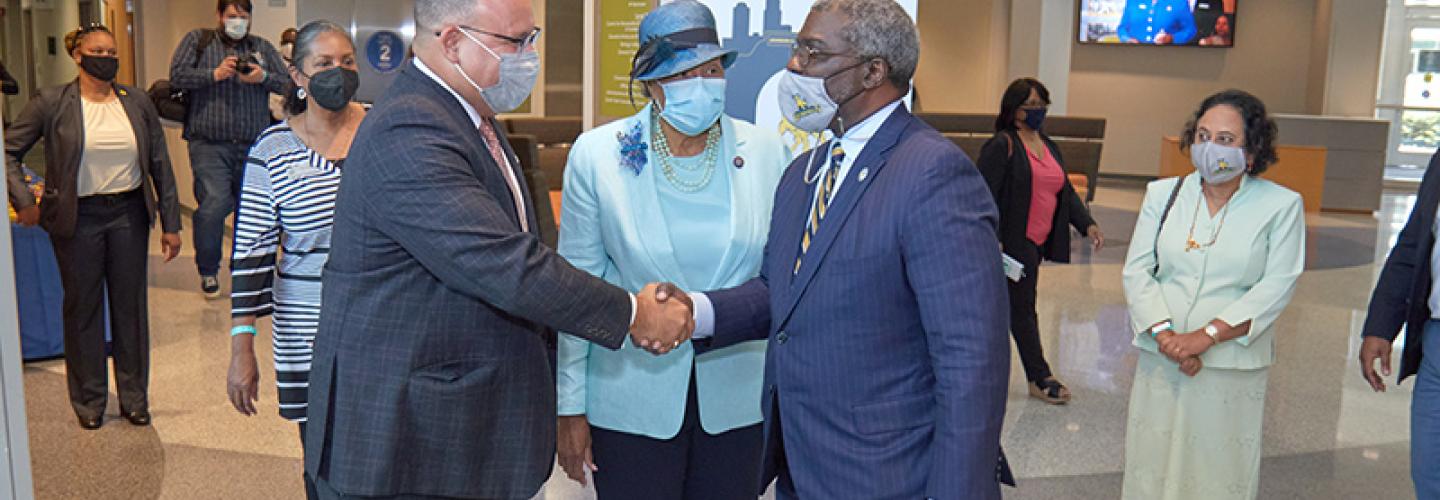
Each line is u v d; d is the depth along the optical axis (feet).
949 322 6.50
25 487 5.41
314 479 7.35
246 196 9.94
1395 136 60.64
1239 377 11.18
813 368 7.11
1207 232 11.24
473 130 7.16
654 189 8.80
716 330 8.07
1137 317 11.41
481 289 6.75
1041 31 46.85
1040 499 14.20
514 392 7.33
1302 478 15.15
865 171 6.98
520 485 7.43
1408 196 52.90
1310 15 53.78
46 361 19.77
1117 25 56.29
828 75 7.00
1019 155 17.31
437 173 6.68
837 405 7.04
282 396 10.07
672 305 7.70
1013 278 7.09
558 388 9.15
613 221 8.80
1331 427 17.40
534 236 7.28
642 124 8.90
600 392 9.13
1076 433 16.87
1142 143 57.11
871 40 6.91
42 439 15.61
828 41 6.97
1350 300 27.50
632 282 8.89
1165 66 56.29
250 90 21.97
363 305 6.98
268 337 21.63
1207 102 11.08
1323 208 46.88
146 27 35.22
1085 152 42.22
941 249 6.55
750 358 9.18
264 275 10.17
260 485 14.10
